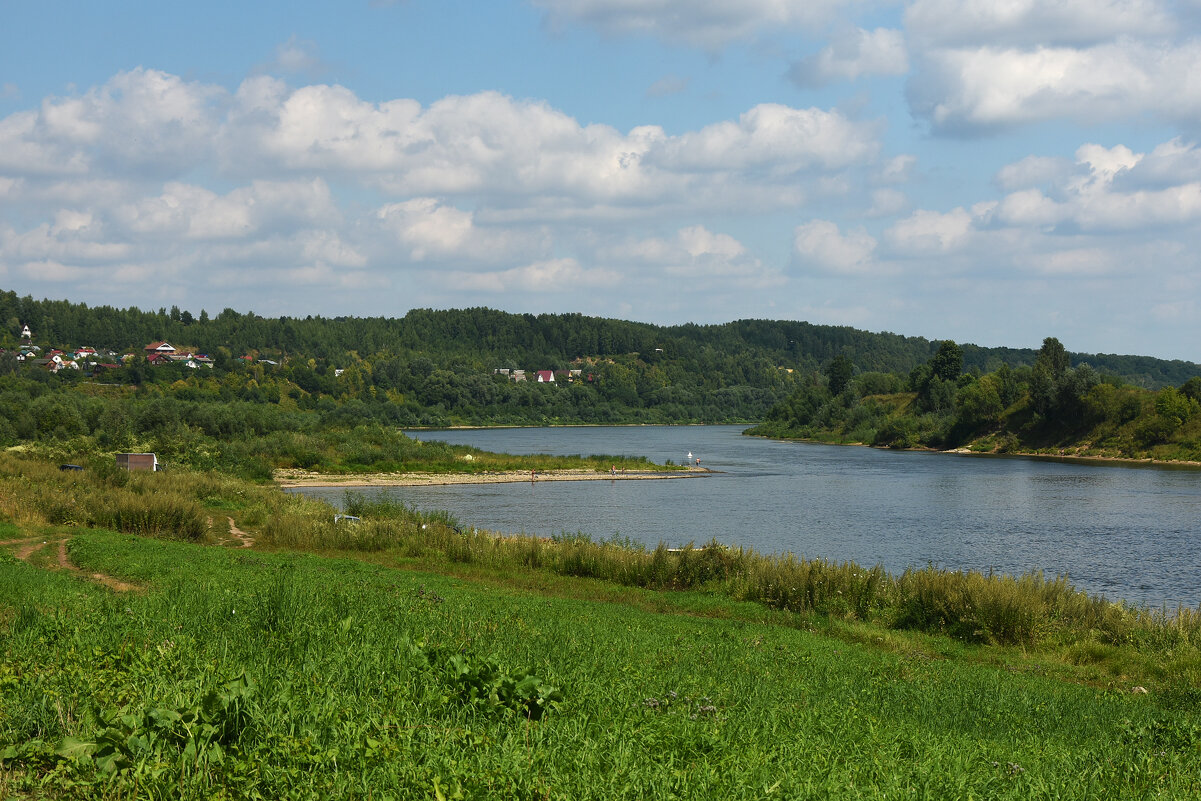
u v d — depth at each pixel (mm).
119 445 75125
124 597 15422
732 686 12750
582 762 7312
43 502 34969
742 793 7031
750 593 27641
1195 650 20812
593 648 14492
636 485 89812
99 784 6246
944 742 10422
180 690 8039
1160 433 122062
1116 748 11344
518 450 144875
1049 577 40938
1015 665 20516
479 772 6742
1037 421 140500
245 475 79312
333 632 11742
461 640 12695
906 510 67938
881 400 183750
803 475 102312
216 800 6098
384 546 35969
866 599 26219
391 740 7238
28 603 12945
